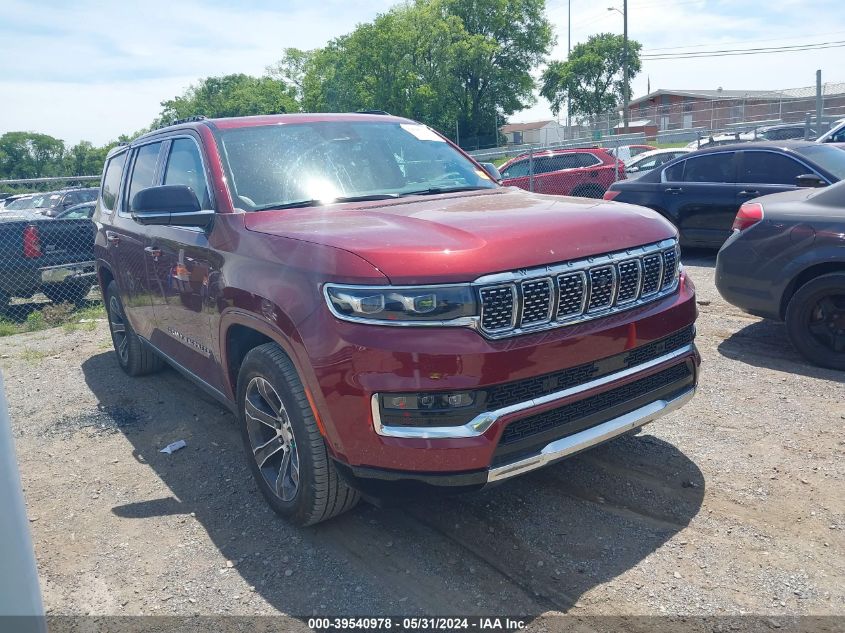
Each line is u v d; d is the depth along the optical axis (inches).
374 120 185.5
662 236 133.2
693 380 138.8
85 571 126.7
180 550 131.3
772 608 105.5
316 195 153.4
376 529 133.8
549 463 115.1
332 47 2468.0
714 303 290.8
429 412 106.5
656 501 137.5
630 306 124.4
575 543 125.1
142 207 143.3
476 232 116.1
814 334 207.6
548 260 113.7
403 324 106.8
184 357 176.9
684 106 1334.9
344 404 110.2
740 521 128.7
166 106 3408.0
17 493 55.6
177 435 187.5
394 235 117.2
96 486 160.2
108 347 292.4
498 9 2426.2
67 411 211.6
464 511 138.2
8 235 373.4
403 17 2390.5
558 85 2920.8
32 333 340.8
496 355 106.9
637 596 109.9
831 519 127.4
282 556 126.9
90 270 397.4
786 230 209.0
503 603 110.4
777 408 177.8
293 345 117.0
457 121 2377.0
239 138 161.6
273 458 140.4
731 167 364.8
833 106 925.2
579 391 115.8
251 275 129.0
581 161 606.9
